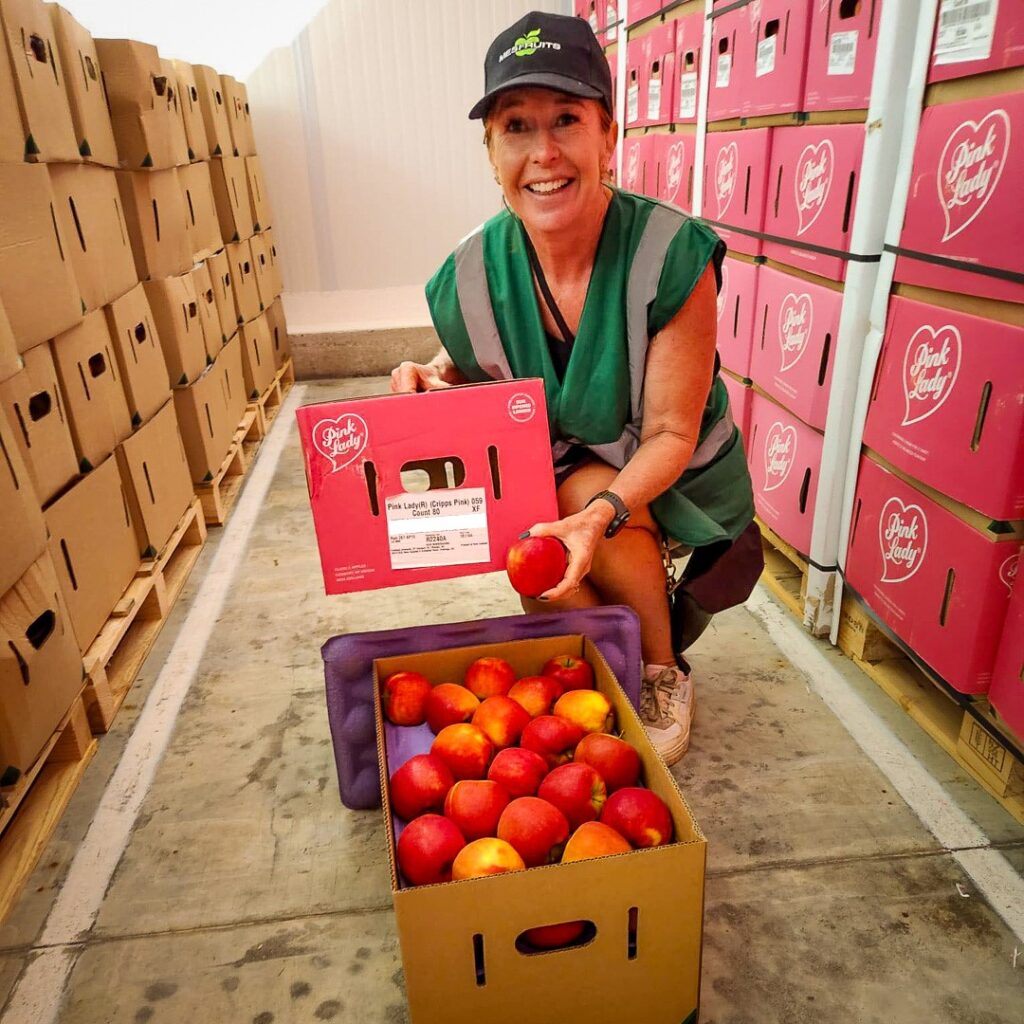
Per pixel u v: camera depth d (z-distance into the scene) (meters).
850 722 1.87
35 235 1.76
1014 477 1.43
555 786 1.21
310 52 4.40
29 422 1.73
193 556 2.71
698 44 2.62
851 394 1.93
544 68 1.26
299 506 3.15
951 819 1.58
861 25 1.74
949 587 1.63
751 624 2.26
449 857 1.13
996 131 1.41
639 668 1.57
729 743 1.81
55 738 1.67
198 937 1.40
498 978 1.06
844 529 2.04
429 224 4.79
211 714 1.98
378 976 1.32
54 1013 1.29
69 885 1.52
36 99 1.83
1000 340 1.43
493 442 1.35
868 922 1.38
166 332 2.69
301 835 1.61
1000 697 1.54
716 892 1.44
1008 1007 1.24
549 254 1.46
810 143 1.99
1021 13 1.34
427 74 4.48
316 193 4.66
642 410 1.55
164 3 4.28
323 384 4.73
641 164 3.30
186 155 2.99
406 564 1.39
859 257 1.82
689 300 1.44
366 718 1.56
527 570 1.27
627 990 1.12
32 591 1.60
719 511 1.74
